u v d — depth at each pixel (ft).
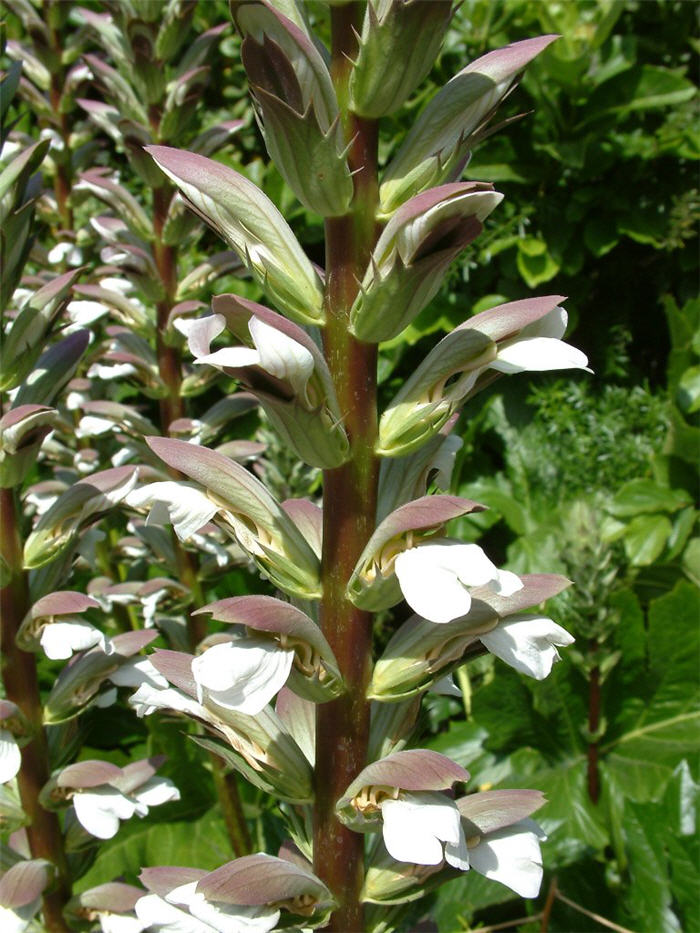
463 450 1.90
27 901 0.81
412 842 0.56
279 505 0.65
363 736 0.66
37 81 1.59
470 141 0.61
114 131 1.32
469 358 0.61
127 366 1.29
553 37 0.60
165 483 0.64
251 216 0.60
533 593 0.63
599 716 1.46
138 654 0.90
